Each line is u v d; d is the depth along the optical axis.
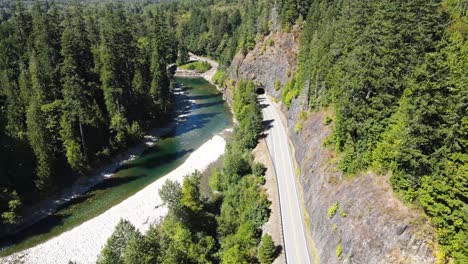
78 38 85.56
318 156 56.31
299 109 79.19
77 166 73.00
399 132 37.09
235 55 138.50
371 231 37.06
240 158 68.62
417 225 33.41
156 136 96.06
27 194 64.81
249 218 54.66
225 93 130.25
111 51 84.12
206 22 199.00
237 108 103.25
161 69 105.25
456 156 32.91
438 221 31.72
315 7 102.62
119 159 83.06
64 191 70.19
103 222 61.50
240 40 142.38
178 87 142.75
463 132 32.53
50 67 78.44
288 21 115.56
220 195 66.44
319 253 44.78
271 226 52.53
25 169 64.38
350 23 63.34
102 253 45.16
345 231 40.78
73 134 73.00
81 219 62.72
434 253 31.50
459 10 59.47
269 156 72.31
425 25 49.22
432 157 34.12
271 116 94.44
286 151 74.31
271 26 126.19
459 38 47.72
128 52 96.56
